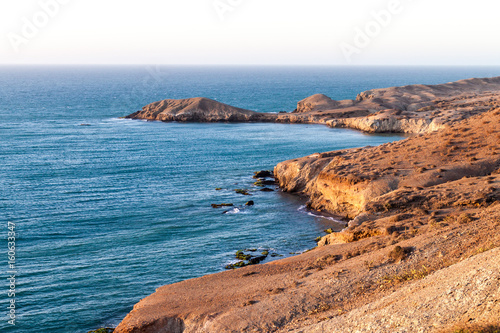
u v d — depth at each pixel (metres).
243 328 22.42
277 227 53.78
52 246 47.09
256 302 25.41
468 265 17.89
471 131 67.38
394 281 23.23
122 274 40.41
